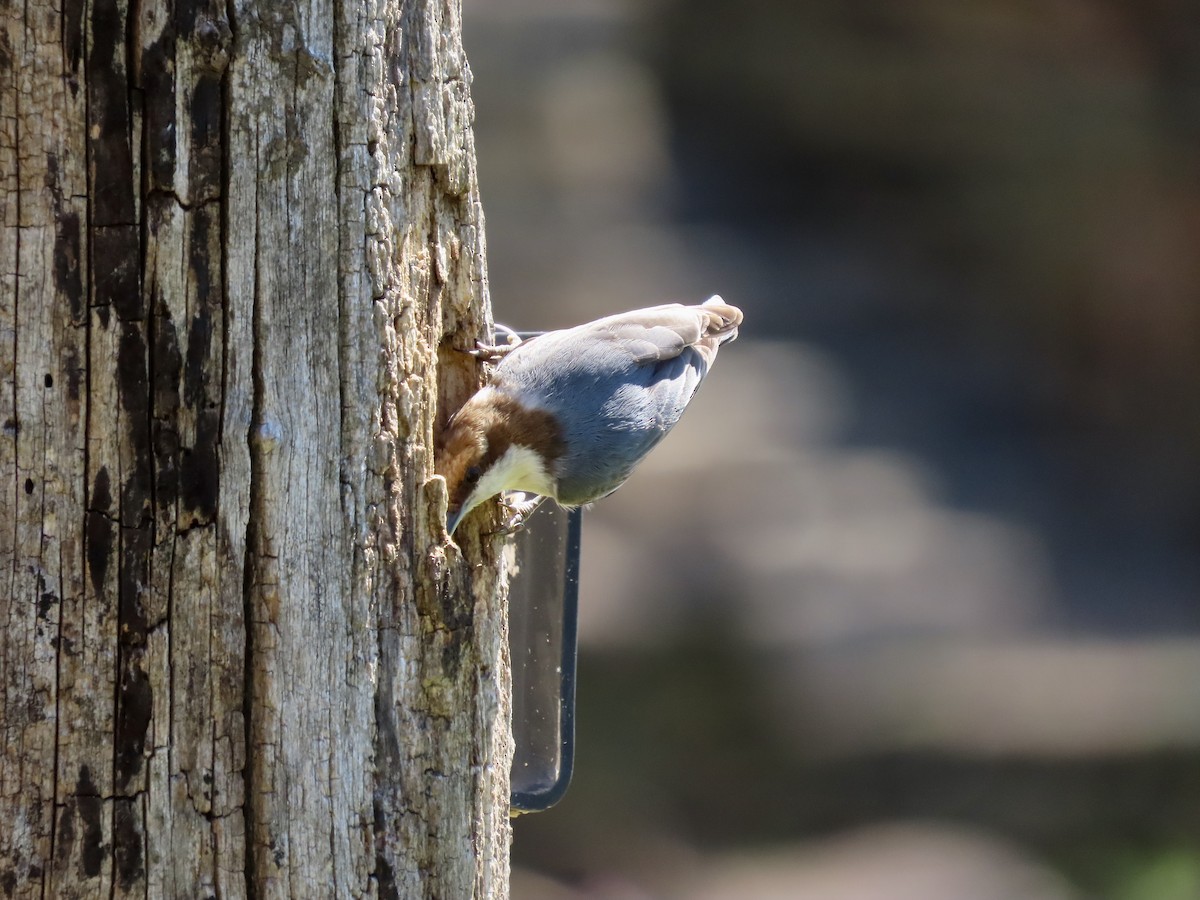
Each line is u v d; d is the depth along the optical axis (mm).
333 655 4402
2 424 3982
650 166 23906
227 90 4105
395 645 4535
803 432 19172
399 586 4527
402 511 4520
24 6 3871
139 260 4055
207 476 4199
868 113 22516
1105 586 17312
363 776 4484
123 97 3988
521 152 23641
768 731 15031
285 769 4375
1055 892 13219
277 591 4316
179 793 4258
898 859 13641
